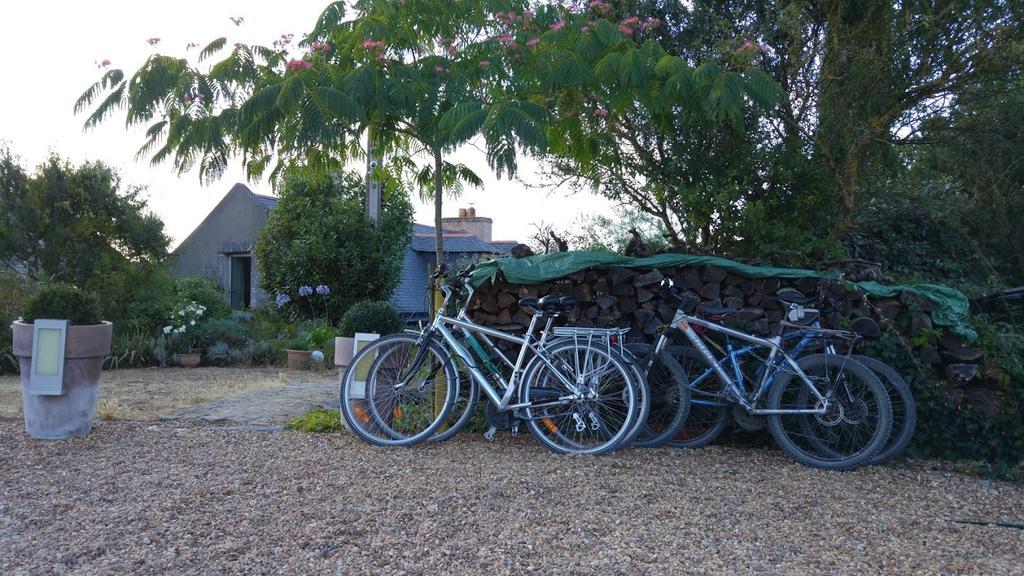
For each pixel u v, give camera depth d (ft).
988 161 23.73
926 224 25.25
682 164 21.01
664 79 16.89
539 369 16.20
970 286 21.43
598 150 19.94
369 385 16.70
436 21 17.71
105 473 14.12
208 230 55.93
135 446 16.29
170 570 9.75
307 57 16.63
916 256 24.71
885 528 11.66
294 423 18.38
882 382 15.55
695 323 16.16
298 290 44.47
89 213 38.58
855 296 16.67
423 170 21.38
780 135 21.57
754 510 12.35
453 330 17.03
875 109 21.50
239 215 54.95
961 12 20.25
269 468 14.46
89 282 37.19
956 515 12.44
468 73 17.08
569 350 16.31
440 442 16.76
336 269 45.01
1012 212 25.09
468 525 11.37
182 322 36.65
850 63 20.84
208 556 10.18
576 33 17.46
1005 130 22.88
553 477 13.96
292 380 29.91
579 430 16.02
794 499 12.98
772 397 15.55
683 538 11.02
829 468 15.10
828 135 20.53
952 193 25.44
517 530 11.19
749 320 16.71
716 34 21.84
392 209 47.52
